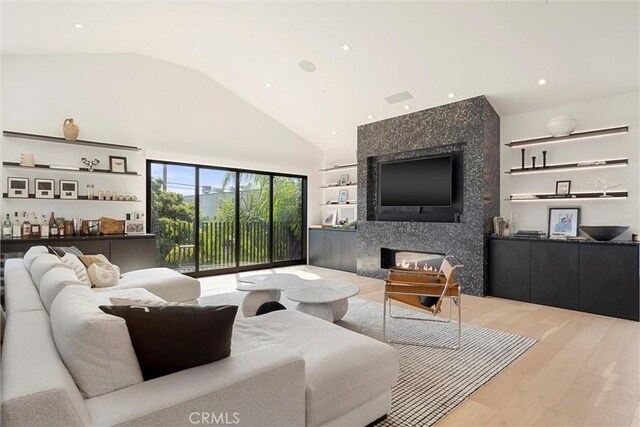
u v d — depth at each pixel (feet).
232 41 15.07
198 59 17.37
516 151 15.79
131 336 3.96
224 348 4.33
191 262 18.85
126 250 15.12
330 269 22.12
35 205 14.29
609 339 10.04
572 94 13.69
